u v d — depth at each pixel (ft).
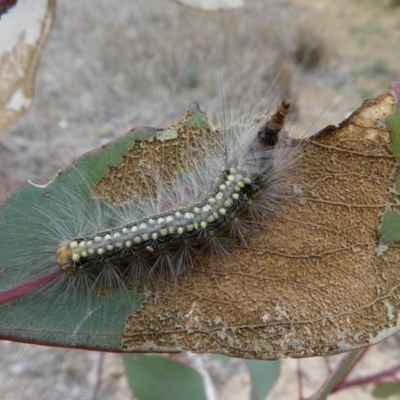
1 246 0.24
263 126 0.27
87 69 0.97
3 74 0.23
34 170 0.76
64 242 0.26
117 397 0.57
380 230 0.24
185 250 0.26
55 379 0.58
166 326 0.24
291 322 0.24
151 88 0.95
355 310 0.24
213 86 0.93
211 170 0.27
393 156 0.24
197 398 0.30
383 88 1.03
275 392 0.56
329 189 0.25
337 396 0.54
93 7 1.20
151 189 0.26
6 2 0.22
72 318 0.24
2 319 0.23
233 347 0.24
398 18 1.30
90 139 0.84
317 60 1.06
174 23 1.11
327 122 0.91
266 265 0.25
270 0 1.38
